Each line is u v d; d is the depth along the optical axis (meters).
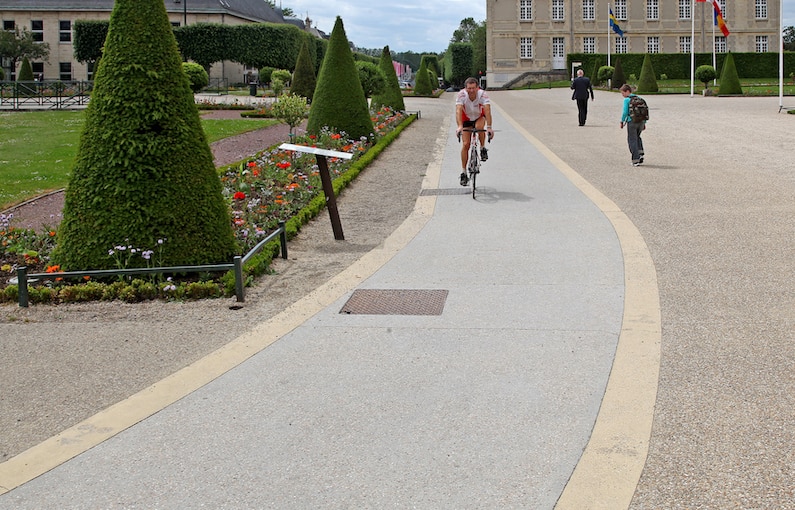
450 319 6.00
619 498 3.47
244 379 4.95
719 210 9.95
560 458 3.83
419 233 9.27
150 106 7.36
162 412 4.50
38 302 6.85
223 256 7.62
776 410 4.26
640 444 3.93
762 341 5.30
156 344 5.69
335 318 6.12
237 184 11.90
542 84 72.56
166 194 7.36
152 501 3.56
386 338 5.62
